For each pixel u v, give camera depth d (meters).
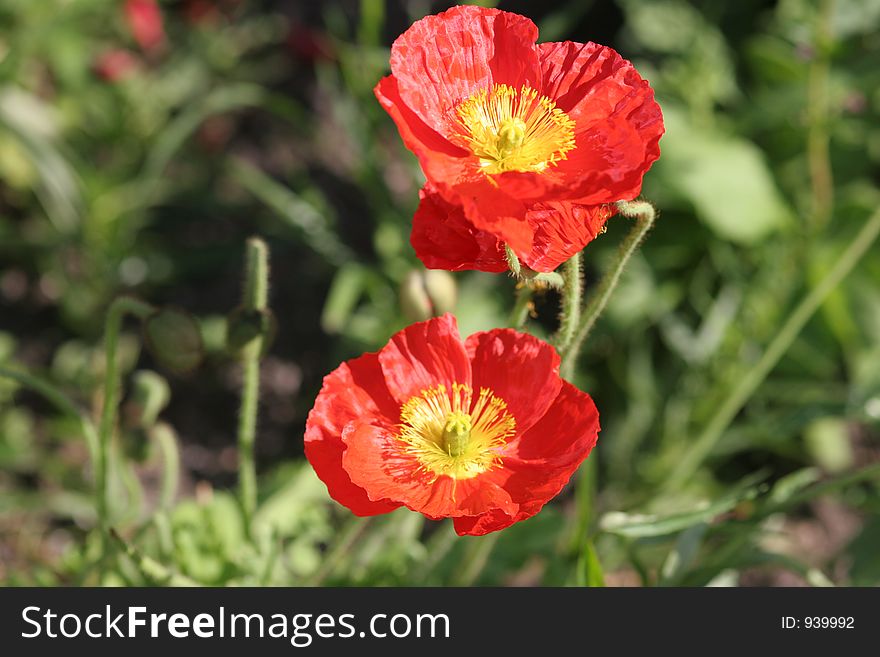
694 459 0.91
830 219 1.00
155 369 1.06
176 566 0.81
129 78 1.11
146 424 0.80
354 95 1.02
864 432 1.04
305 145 1.24
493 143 0.71
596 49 0.72
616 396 1.01
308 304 1.13
